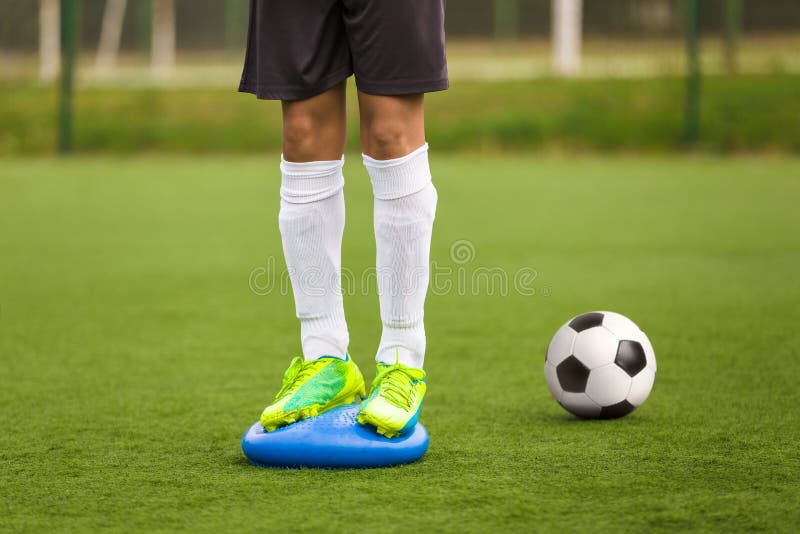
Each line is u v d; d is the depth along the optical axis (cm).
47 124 2972
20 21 3859
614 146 2692
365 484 428
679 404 583
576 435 516
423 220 477
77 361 722
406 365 487
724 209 1655
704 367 680
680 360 704
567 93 3006
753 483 425
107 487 429
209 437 520
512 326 847
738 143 2612
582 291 1009
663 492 414
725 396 600
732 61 3203
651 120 2741
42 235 1460
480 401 602
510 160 2584
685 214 1603
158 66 4325
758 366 681
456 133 2789
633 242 1339
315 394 476
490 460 468
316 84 469
